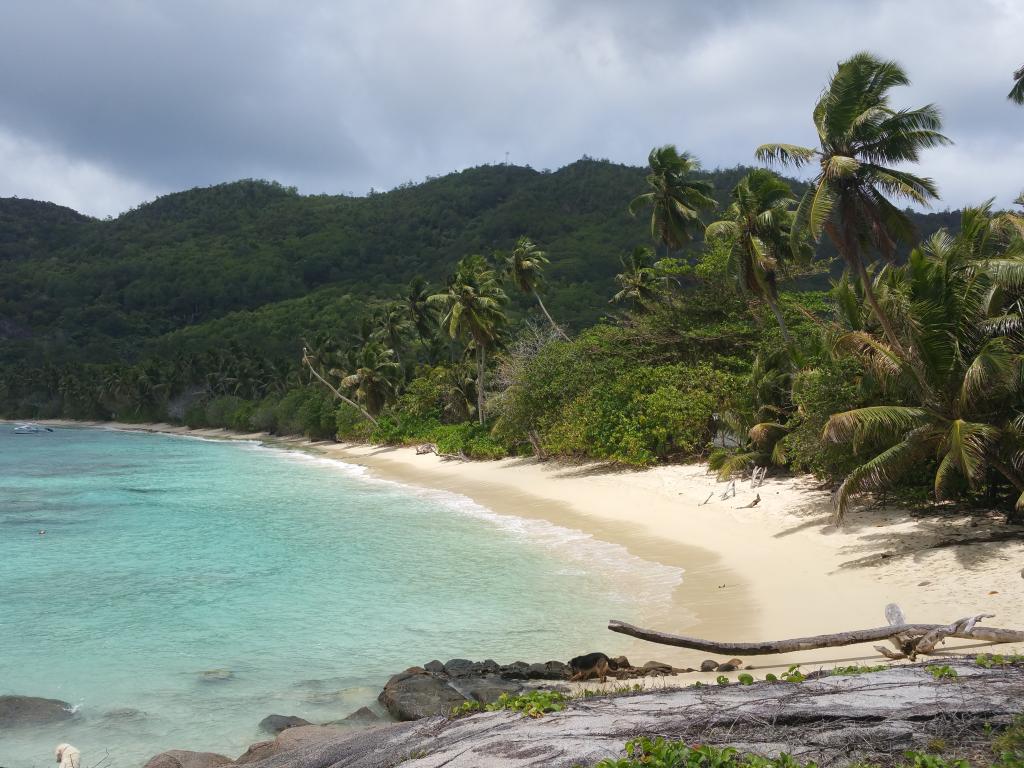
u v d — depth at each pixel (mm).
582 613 18750
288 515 36875
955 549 19219
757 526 25891
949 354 19359
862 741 6996
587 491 38156
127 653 16953
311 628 18516
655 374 43156
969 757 6602
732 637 15562
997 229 22297
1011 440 19016
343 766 8969
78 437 116438
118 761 11758
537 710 8945
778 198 33438
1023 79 23766
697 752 6645
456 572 23734
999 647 12359
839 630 15078
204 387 143500
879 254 26125
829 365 25469
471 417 73812
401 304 92375
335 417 92062
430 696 12844
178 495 45531
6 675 15617
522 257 63719
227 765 10703
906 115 23078
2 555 28031
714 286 47906
